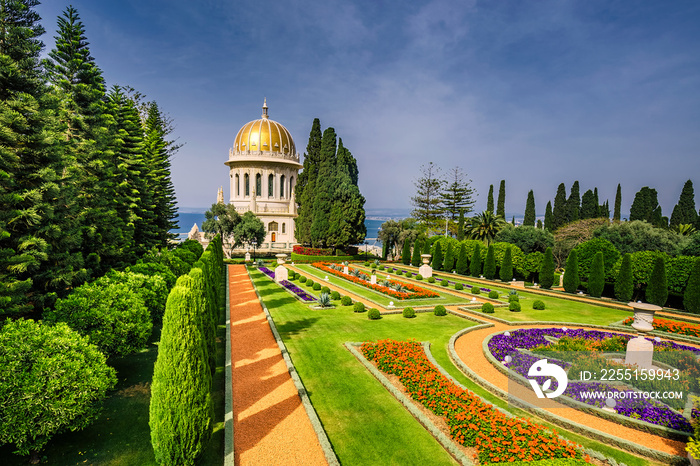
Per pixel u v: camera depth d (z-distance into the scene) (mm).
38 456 9242
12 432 8242
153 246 35969
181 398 8617
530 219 70875
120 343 13164
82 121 22750
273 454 9492
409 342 17297
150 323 14180
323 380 13859
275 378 13984
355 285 34812
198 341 9031
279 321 21781
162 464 8758
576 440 10391
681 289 27672
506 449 9109
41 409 8594
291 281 36719
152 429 8844
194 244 45625
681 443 10188
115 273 17688
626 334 20922
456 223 72938
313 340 18375
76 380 9297
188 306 8969
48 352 9555
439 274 45531
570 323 22594
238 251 67625
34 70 16375
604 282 32625
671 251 35094
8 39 15438
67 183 18531
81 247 20953
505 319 23531
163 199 43844
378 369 14789
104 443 9898
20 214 14812
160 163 44625
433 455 9516
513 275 42031
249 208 71062
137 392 12883
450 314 24375
